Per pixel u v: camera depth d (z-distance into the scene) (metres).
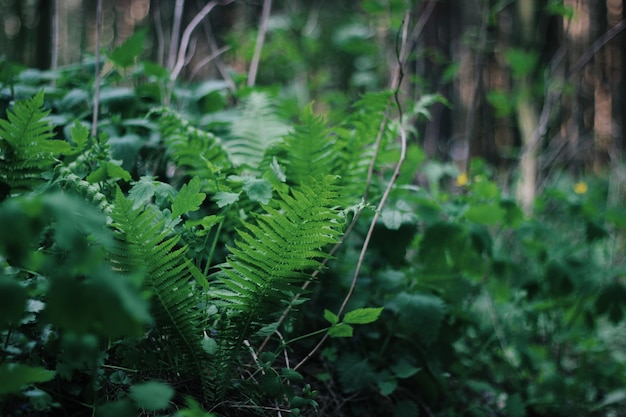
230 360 1.73
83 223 0.96
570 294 3.04
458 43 6.89
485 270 2.90
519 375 3.06
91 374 1.57
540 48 5.65
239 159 2.52
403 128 2.51
